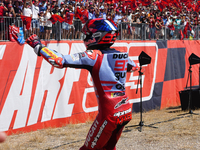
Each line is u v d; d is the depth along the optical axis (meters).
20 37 7.05
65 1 9.92
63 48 8.11
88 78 8.84
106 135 3.20
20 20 7.20
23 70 7.15
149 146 5.83
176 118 8.72
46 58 2.88
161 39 11.78
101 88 3.16
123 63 3.26
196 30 14.18
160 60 11.61
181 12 15.48
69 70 8.27
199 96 10.20
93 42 3.27
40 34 7.61
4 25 6.81
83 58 3.04
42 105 7.63
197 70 13.91
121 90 3.24
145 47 10.87
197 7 16.70
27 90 7.25
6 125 6.83
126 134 6.84
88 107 8.86
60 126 8.05
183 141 6.12
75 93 8.46
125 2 11.14
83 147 3.48
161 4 12.69
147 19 11.91
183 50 12.98
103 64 3.14
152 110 11.06
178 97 12.58
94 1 11.02
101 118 3.18
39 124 7.58
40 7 9.11
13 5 8.05
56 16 7.46
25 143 6.20
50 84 7.81
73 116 8.41
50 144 6.11
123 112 3.20
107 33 3.21
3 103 6.76
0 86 6.70
